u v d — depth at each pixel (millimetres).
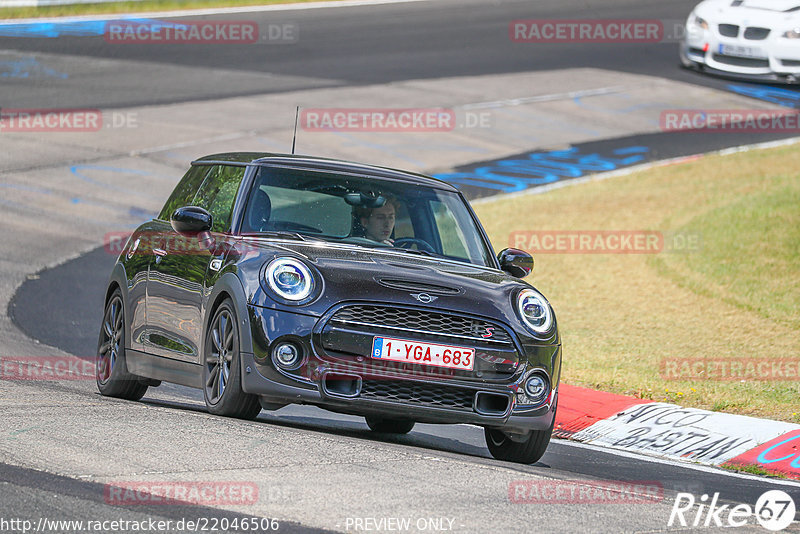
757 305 45688
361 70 88812
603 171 69562
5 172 63625
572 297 49281
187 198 28047
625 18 106250
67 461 18422
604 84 87000
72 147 68688
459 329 22625
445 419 22703
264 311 22266
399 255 24797
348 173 26828
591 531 16844
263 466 18828
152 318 26688
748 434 29062
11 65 83750
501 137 75688
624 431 30359
